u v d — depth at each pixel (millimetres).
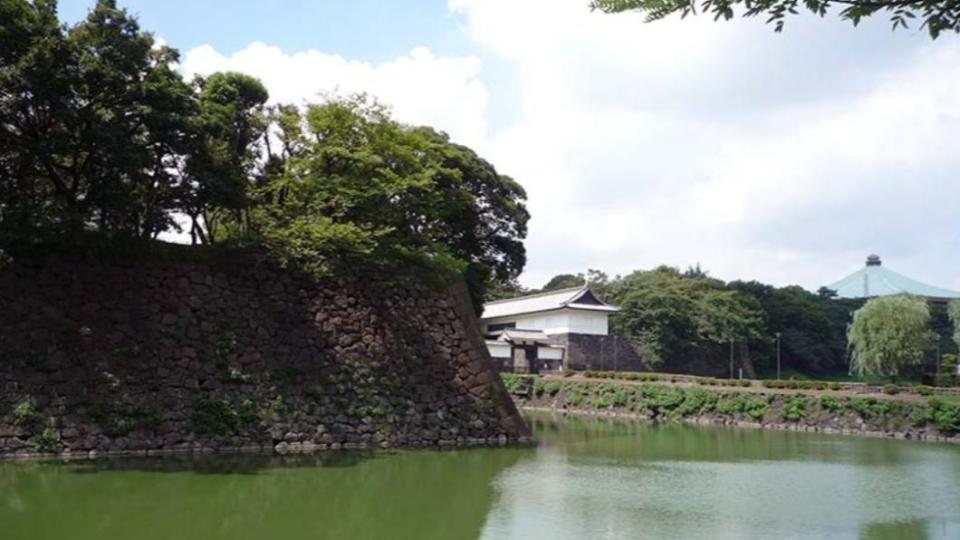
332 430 15586
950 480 13742
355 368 16422
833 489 12516
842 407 25281
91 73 12391
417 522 9133
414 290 17969
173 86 13562
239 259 15898
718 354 48781
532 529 8867
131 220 14242
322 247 16625
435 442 16797
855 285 89250
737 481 13203
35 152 12734
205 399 14406
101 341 13805
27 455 12562
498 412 18047
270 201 17734
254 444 14609
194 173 14336
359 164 17250
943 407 22797
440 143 27812
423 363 17406
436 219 21078
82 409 13219
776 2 2674
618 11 2789
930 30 2605
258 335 15531
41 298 13516
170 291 14852
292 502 10086
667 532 8844
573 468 14250
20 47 12039
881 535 9047
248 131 18078
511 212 29938
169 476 11586
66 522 8508
